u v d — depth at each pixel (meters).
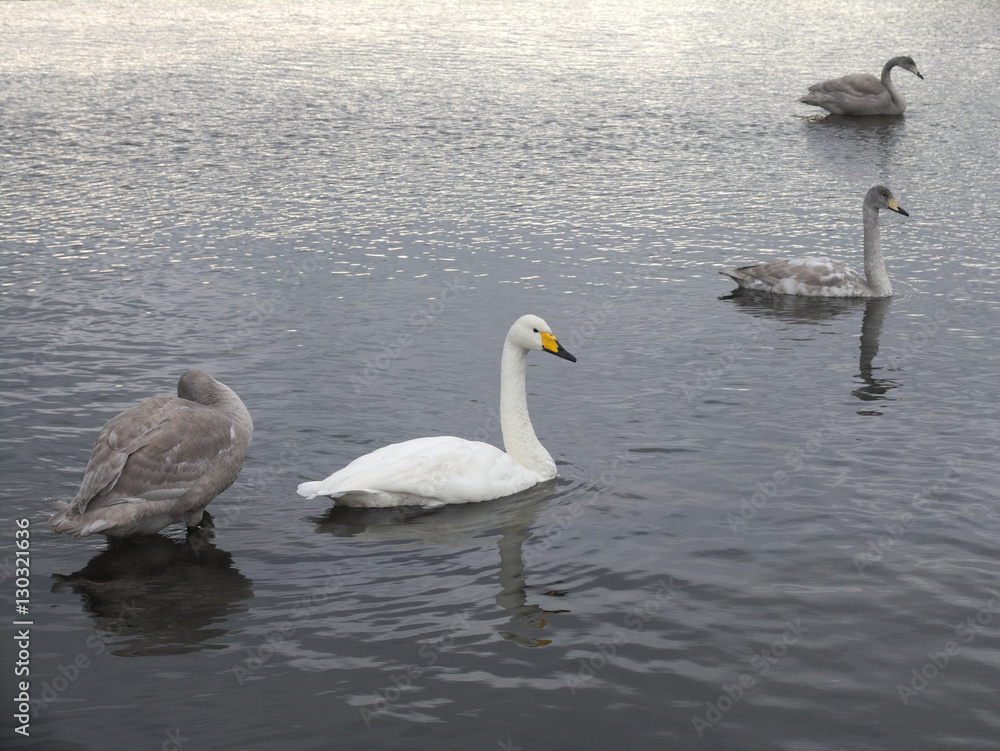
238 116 37.00
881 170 31.33
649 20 60.00
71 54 47.62
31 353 16.70
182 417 11.28
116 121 35.75
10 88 40.34
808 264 21.03
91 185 28.09
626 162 31.86
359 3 66.62
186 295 19.83
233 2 66.00
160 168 30.08
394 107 38.81
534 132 35.41
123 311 18.84
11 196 26.80
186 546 11.29
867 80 38.75
